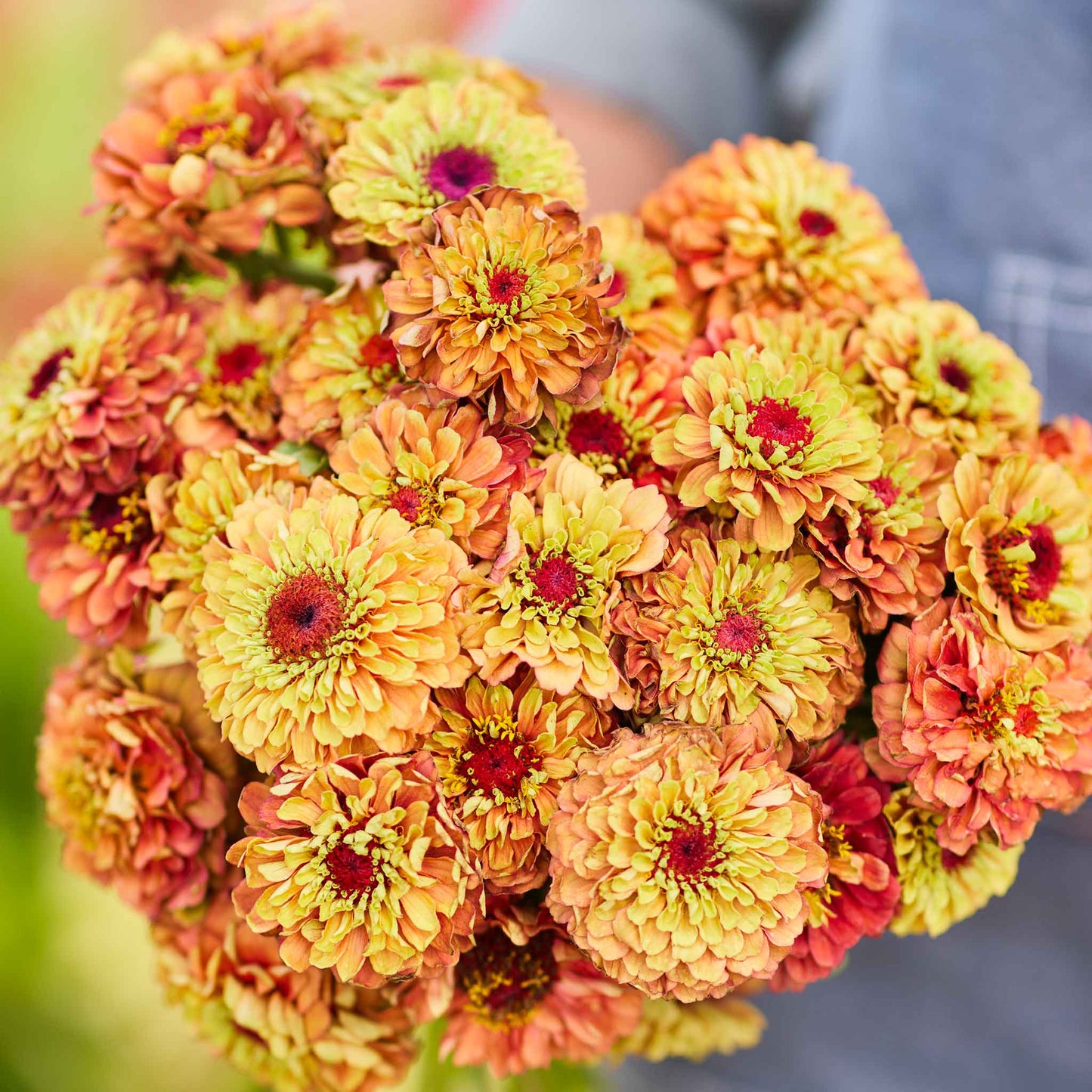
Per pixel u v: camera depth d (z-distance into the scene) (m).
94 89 1.60
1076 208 0.66
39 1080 1.05
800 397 0.46
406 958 0.44
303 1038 0.49
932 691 0.45
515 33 0.74
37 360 0.51
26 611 1.07
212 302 0.52
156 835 0.49
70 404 0.49
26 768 1.07
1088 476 0.51
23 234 1.57
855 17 0.75
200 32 0.59
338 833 0.44
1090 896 0.64
